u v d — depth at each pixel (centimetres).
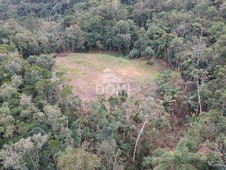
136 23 7294
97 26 7000
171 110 4531
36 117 3575
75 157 2833
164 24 6538
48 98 4100
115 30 6669
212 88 4272
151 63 6150
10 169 3047
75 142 3400
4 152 2989
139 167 3797
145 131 4034
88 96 4953
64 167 2812
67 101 4003
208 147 3097
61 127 3506
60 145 3266
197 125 3456
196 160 2881
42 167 3186
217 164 2883
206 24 5981
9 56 4928
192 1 6856
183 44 5612
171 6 7075
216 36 5384
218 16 6128
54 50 6950
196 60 5116
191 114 4553
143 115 3900
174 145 4081
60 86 4497
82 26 7100
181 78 5216
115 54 6825
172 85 5019
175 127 4450
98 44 6850
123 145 3756
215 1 6506
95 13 7362
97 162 2936
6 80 4381
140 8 7381
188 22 6181
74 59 6500
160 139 4116
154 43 6212
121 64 6219
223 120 3331
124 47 6788
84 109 4134
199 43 5194
